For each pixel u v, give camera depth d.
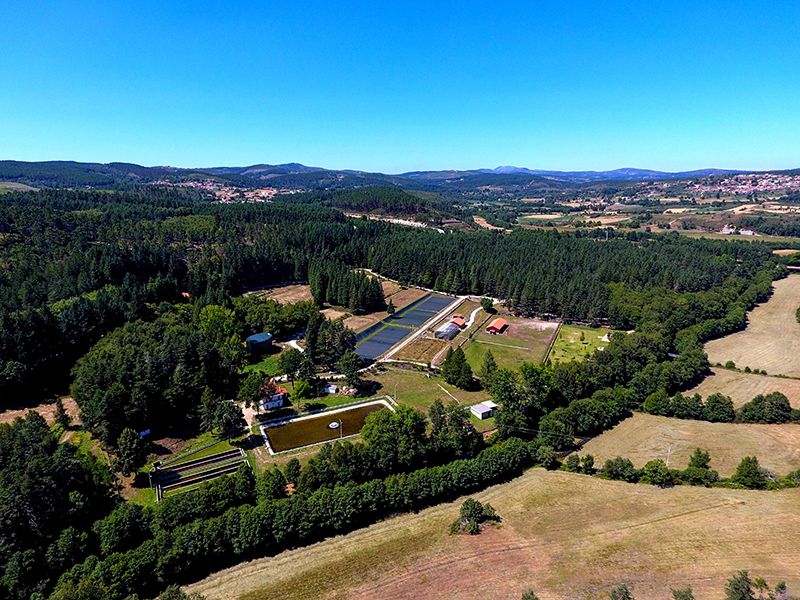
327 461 76.75
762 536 66.75
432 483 75.12
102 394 85.50
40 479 60.94
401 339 149.50
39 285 149.62
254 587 59.62
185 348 102.94
